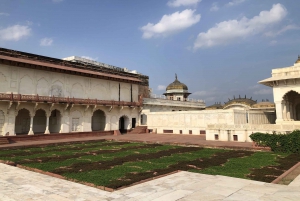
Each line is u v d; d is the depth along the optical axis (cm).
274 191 543
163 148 1526
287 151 1272
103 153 1320
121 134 2822
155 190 571
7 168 913
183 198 504
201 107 4347
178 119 2792
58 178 738
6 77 2020
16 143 1855
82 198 532
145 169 862
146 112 3159
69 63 2592
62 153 1338
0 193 577
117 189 595
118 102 2875
